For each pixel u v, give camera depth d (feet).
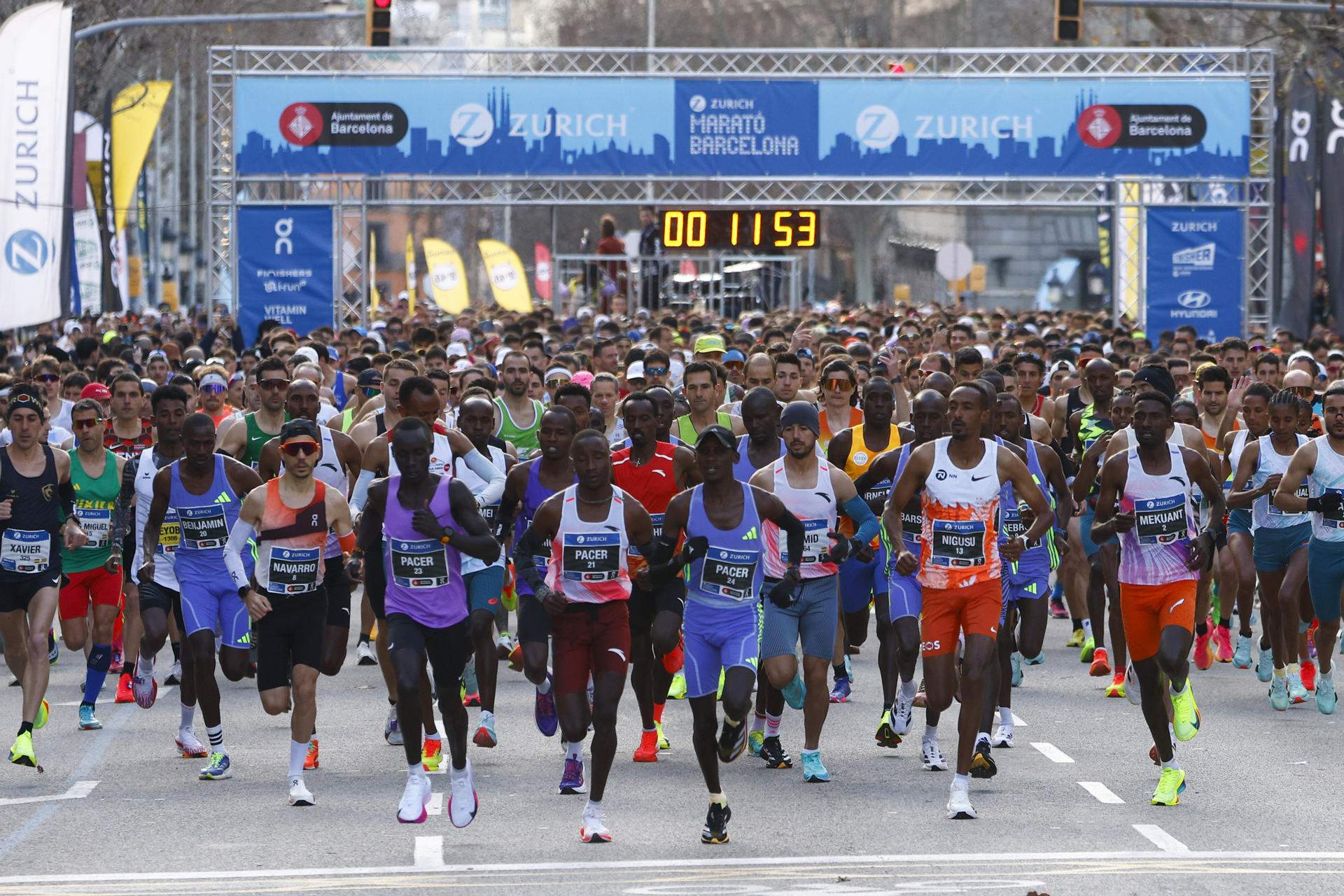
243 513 94.99
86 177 308.40
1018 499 116.26
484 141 291.58
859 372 166.81
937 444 91.56
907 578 102.27
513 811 92.58
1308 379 145.28
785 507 88.84
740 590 85.61
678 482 104.42
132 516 116.37
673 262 388.98
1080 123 292.81
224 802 95.14
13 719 121.49
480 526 85.81
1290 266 270.26
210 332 273.13
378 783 99.71
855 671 138.00
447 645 86.02
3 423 154.10
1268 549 125.80
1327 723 117.80
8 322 200.95
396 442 86.48
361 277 301.63
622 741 112.27
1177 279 296.30
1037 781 99.45
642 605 102.17
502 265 393.91
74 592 120.88
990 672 94.12
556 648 86.53
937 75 293.23
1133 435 107.55
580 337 253.24
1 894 76.13
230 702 127.54
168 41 421.18
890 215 653.30
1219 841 85.25
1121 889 75.82
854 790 97.25
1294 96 268.82
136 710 124.67
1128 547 94.73
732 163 293.64
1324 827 88.28
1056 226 625.41
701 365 129.49
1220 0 269.85
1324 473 119.24
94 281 310.86
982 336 225.56
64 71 201.67
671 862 81.15
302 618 95.55
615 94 292.20
